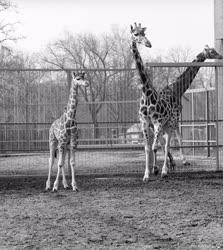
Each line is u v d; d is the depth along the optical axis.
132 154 17.92
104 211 8.23
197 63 12.72
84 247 6.10
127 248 6.02
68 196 9.80
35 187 11.10
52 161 10.77
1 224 7.43
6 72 12.95
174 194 9.77
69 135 10.38
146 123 11.75
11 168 14.59
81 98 14.67
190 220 7.45
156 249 5.96
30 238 6.58
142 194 9.83
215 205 8.61
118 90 13.98
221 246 6.06
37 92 13.01
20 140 13.00
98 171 13.52
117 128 14.20
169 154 13.11
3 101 12.99
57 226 7.23
